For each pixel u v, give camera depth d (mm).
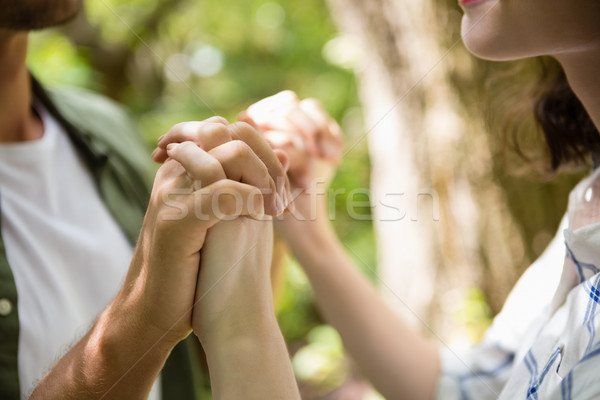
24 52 1611
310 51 5555
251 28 5801
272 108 1621
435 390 1590
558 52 1410
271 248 1394
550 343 1389
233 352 1349
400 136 2693
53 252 1600
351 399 3533
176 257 1328
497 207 2607
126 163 1711
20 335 1540
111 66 5172
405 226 2748
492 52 1415
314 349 3816
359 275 1646
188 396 1682
